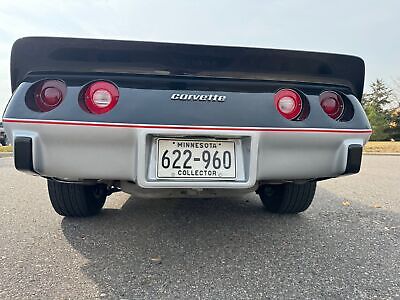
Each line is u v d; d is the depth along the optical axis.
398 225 2.22
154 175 1.44
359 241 1.91
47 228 2.07
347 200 3.00
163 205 2.65
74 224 2.15
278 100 1.53
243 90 1.52
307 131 1.50
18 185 3.71
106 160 1.42
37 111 1.39
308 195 2.23
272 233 2.02
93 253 1.69
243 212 2.46
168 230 2.04
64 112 1.38
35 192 3.28
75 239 1.88
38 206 2.66
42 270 1.50
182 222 2.20
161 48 1.45
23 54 1.43
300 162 1.54
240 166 1.50
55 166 1.41
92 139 1.39
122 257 1.65
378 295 1.31
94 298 1.27
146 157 1.42
